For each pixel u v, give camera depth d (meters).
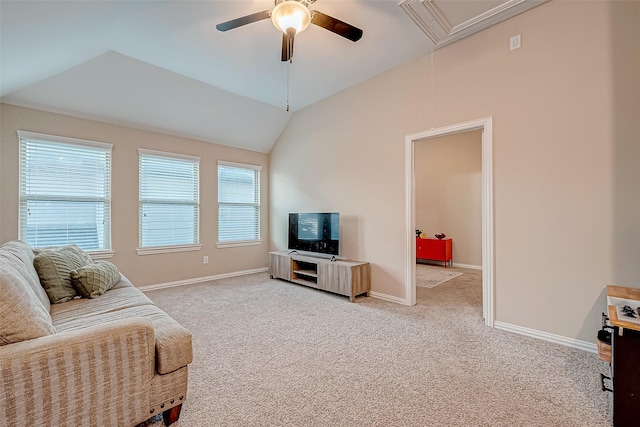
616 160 2.11
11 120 3.18
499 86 2.66
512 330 2.60
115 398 1.26
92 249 3.73
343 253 4.12
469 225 5.99
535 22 2.45
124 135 3.96
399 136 3.46
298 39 2.90
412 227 3.39
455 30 2.75
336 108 4.26
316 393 1.72
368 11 2.49
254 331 2.63
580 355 2.16
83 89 3.40
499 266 2.67
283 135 5.30
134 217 4.04
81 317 1.80
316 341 2.43
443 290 4.09
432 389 1.75
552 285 2.39
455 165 6.20
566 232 2.32
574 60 2.27
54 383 1.12
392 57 3.27
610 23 2.13
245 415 1.53
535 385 1.79
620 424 1.40
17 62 2.35
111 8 2.14
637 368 1.38
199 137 4.70
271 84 3.97
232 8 2.41
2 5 1.54
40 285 1.99
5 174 3.14
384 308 3.28
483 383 1.81
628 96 2.06
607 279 2.15
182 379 1.47
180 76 3.72
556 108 2.36
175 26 2.66
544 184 2.42
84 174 3.67
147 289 4.11
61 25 2.06
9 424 1.05
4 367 1.04
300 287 4.25
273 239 5.54
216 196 4.91
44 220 3.39
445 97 3.03
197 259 4.66
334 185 4.30
